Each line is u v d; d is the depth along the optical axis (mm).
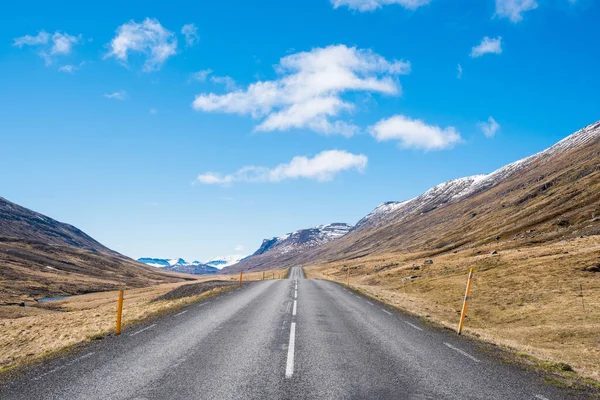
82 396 6352
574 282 29297
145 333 12055
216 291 29188
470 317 25984
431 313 24750
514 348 12047
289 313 16672
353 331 12734
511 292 30438
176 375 7531
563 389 7289
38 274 113812
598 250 36031
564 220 81000
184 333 12008
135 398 6262
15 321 24719
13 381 7180
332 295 26188
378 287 48500
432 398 6492
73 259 171750
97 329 14000
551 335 18984
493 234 103938
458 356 9734
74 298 81312
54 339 13664
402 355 9570
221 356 9078
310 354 9375
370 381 7324
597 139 191250
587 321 20750
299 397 6363
